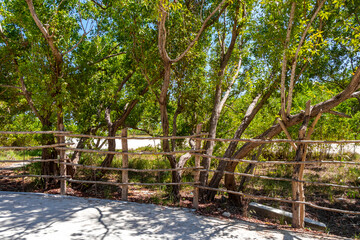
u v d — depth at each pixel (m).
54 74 6.87
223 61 7.88
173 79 7.27
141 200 6.11
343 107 8.43
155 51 6.79
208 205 6.20
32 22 6.77
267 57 5.57
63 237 3.52
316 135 9.97
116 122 8.27
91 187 7.41
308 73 6.85
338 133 9.42
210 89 8.65
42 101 6.38
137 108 9.98
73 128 8.38
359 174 9.49
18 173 8.94
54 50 6.48
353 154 11.55
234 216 5.34
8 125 11.14
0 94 8.44
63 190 5.90
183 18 6.39
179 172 6.83
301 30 4.79
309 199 7.69
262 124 9.63
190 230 4.05
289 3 4.62
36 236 3.51
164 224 4.23
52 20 6.32
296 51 4.63
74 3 7.70
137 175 9.42
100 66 9.37
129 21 6.28
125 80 9.03
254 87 7.62
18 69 7.34
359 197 7.85
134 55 6.77
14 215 4.27
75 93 7.01
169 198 6.46
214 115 7.50
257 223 4.79
